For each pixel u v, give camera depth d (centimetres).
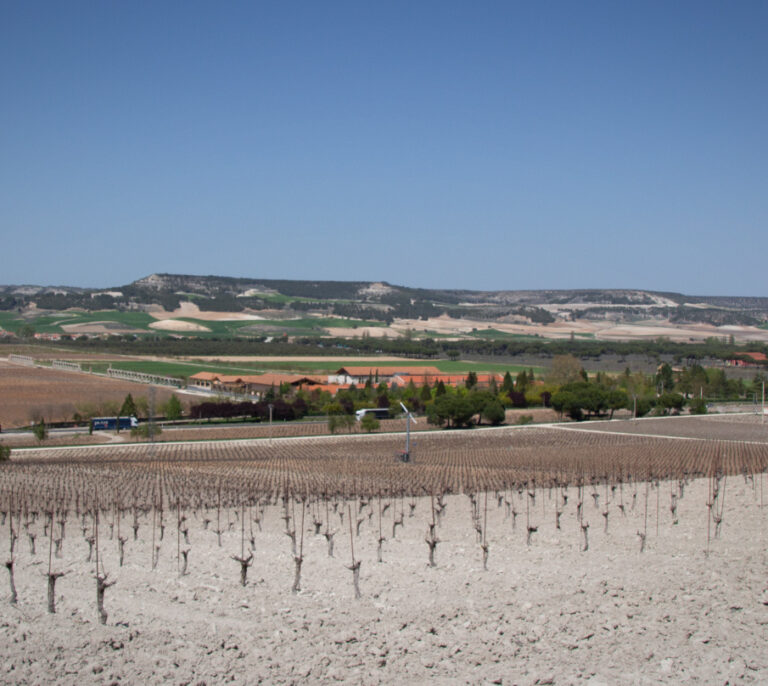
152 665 3253
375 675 3184
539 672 3212
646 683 3128
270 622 3703
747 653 3388
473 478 8850
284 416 15550
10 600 3972
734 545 5262
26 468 9262
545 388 19275
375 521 6397
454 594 4106
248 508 6994
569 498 7488
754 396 19788
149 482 8319
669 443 12669
